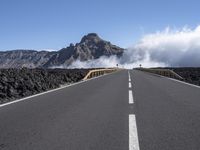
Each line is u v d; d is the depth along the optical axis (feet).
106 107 35.12
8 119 27.78
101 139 20.53
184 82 81.05
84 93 51.88
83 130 23.27
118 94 49.57
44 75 82.53
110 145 19.04
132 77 115.44
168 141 19.88
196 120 26.94
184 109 33.14
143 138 20.75
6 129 23.62
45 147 18.56
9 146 18.80
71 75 105.40
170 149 18.02
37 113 31.09
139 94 49.19
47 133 22.27
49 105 37.01
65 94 50.21
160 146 18.71
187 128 23.72
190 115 29.40
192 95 47.32
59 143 19.51
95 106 36.01
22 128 23.98
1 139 20.56
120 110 32.81
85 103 38.78
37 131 22.94
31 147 18.56
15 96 48.88
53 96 47.16
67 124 25.52
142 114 30.14
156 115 29.50
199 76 104.17
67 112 31.68
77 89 60.18
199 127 24.07
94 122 26.35
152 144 19.20
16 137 21.08
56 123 25.95
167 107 34.68
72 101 40.88
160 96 46.06
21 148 18.35
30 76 67.31
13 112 31.73
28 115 29.89
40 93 51.93
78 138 20.80
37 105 37.01
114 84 74.08
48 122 26.37
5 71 68.59
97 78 109.50
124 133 22.26
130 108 34.17
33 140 20.27
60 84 80.59
